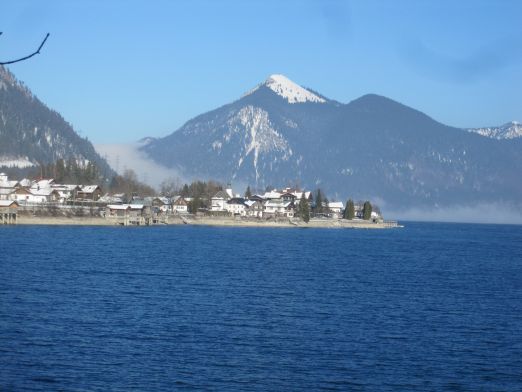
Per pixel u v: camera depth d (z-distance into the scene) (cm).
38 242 17525
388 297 9631
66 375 5434
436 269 14588
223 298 9056
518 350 6525
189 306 8331
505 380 5603
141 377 5428
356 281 11519
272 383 5372
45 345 6238
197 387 5241
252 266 13688
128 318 7469
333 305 8738
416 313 8331
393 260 16675
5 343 6256
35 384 5222
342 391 5238
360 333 7050
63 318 7362
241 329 7088
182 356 6009
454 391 5312
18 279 10219
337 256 17262
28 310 7738
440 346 6588
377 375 5634
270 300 9000
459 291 10650
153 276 11300
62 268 11938
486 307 9000
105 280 10538
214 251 17325
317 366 5828
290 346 6438
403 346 6556
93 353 6034
